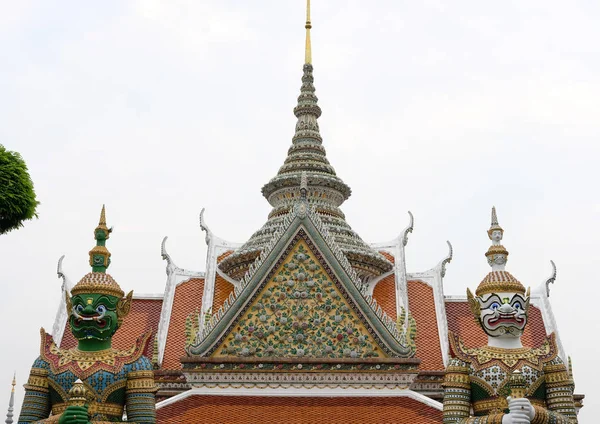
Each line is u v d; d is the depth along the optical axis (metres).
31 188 21.80
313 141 40.44
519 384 20.44
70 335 34.88
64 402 22.12
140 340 23.41
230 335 27.27
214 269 37.50
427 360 33.94
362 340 27.30
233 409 25.80
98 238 24.55
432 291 37.03
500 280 23.22
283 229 28.38
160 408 26.12
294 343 27.22
